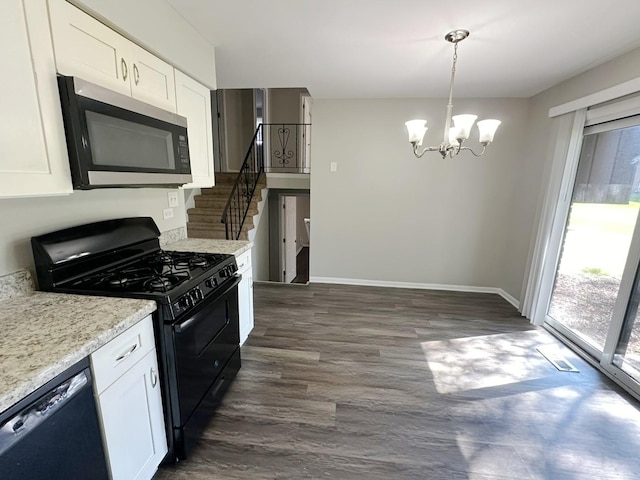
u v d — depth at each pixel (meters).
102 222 1.74
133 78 1.52
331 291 4.01
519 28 1.93
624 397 2.08
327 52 2.37
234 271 2.12
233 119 6.49
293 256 7.88
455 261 4.02
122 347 1.17
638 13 1.72
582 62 2.44
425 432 1.79
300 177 5.18
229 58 2.51
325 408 1.96
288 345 2.70
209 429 1.78
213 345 1.83
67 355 0.92
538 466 1.58
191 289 1.55
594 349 2.51
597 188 2.57
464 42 2.14
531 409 1.97
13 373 0.83
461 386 2.19
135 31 1.48
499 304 3.64
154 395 1.40
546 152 3.12
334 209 4.09
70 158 1.18
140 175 1.48
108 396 1.11
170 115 1.71
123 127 1.37
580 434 1.78
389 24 1.91
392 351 2.62
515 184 3.68
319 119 3.86
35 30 1.03
